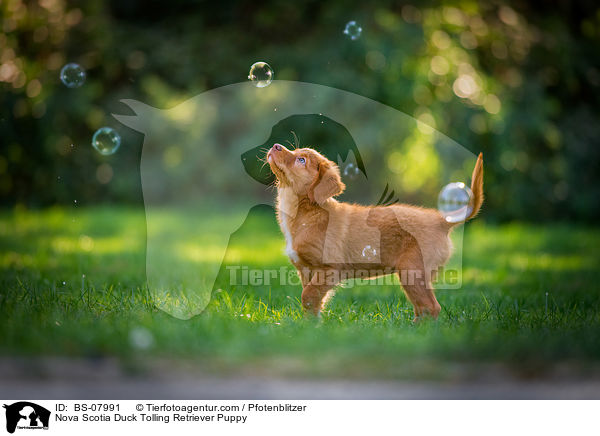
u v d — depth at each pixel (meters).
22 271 6.21
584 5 15.22
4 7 12.58
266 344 3.70
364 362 3.59
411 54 13.08
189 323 4.18
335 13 13.73
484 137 13.40
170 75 14.52
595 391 3.46
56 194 13.75
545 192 14.20
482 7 14.23
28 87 12.98
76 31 14.13
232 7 15.19
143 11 15.72
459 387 3.52
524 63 14.31
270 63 13.79
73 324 3.95
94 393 3.31
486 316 4.68
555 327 4.33
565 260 8.53
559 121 14.77
